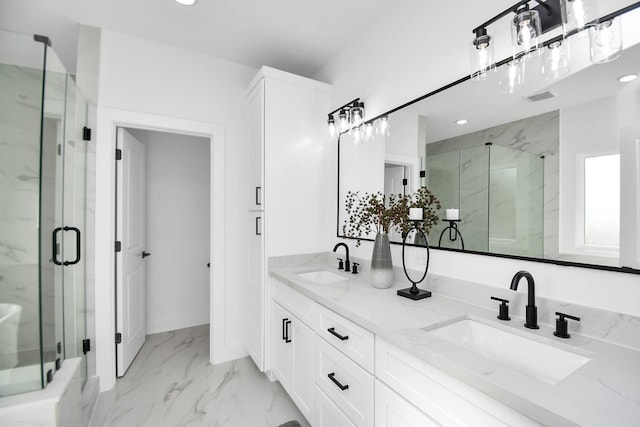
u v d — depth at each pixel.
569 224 1.11
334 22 2.15
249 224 2.61
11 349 1.35
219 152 2.63
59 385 1.43
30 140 1.39
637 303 0.97
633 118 0.95
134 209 2.71
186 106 2.51
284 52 2.53
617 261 1.00
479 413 0.82
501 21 1.33
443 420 0.92
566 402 0.69
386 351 1.14
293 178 2.41
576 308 1.10
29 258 1.38
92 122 2.19
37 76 1.41
